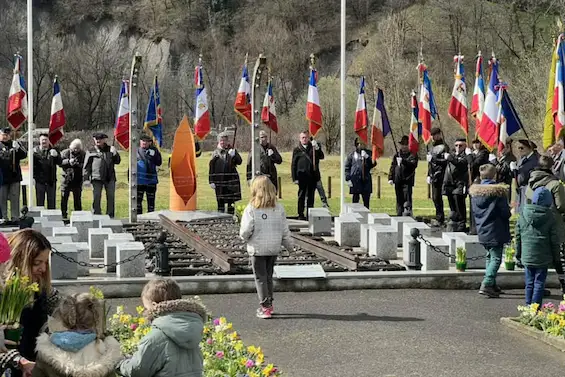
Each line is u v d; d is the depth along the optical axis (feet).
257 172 73.77
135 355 21.08
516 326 39.91
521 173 63.10
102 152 76.59
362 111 82.12
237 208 74.08
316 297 46.96
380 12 303.89
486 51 238.68
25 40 277.44
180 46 306.35
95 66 265.95
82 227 64.75
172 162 75.72
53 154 77.56
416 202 111.04
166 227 70.33
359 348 36.65
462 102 81.20
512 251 50.16
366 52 253.85
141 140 79.46
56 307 20.71
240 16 316.19
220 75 272.51
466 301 46.24
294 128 214.48
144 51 304.71
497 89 73.97
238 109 86.28
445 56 243.19
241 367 29.37
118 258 49.03
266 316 41.68
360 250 61.67
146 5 322.96
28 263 22.31
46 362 19.36
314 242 59.62
